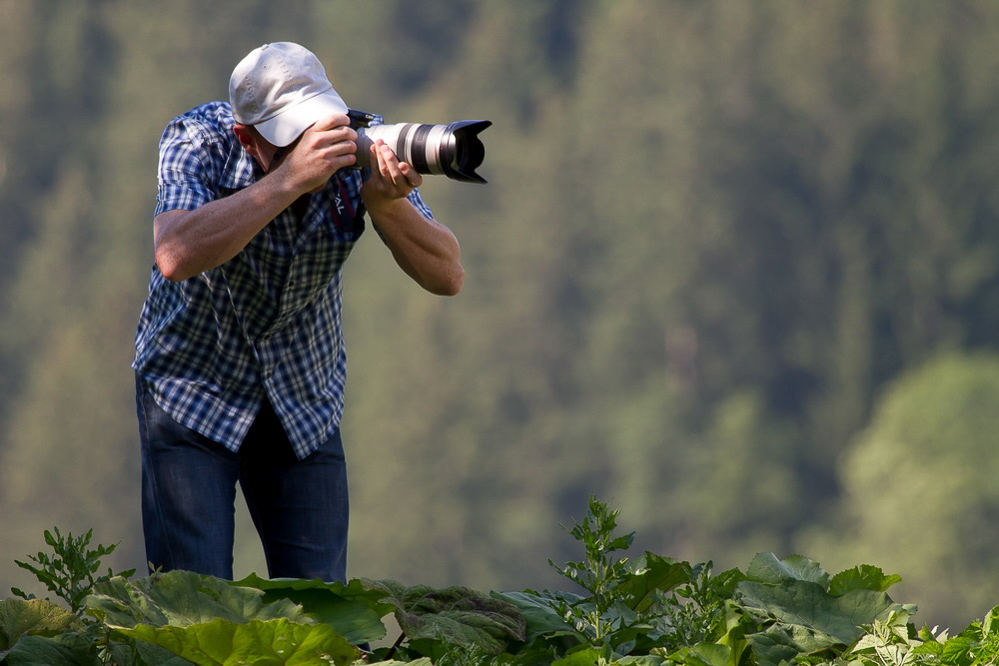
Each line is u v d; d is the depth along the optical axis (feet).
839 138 463.83
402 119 543.39
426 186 501.97
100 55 549.95
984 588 337.52
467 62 538.88
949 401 364.58
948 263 440.04
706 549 412.57
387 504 437.99
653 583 20.21
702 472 422.41
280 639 15.65
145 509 24.06
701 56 483.51
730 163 473.67
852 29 473.67
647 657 17.06
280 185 21.42
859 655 17.47
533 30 541.34
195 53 554.46
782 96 475.72
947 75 454.40
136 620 16.06
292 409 23.95
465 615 18.86
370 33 561.43
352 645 15.87
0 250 521.24
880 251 451.12
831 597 18.67
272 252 22.84
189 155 22.91
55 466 453.58
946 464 351.25
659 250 469.57
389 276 487.61
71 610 17.28
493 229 489.67
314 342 24.20
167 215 22.17
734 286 463.42
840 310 450.30
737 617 18.63
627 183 480.64
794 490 416.46
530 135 508.94
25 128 534.37
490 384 459.73
